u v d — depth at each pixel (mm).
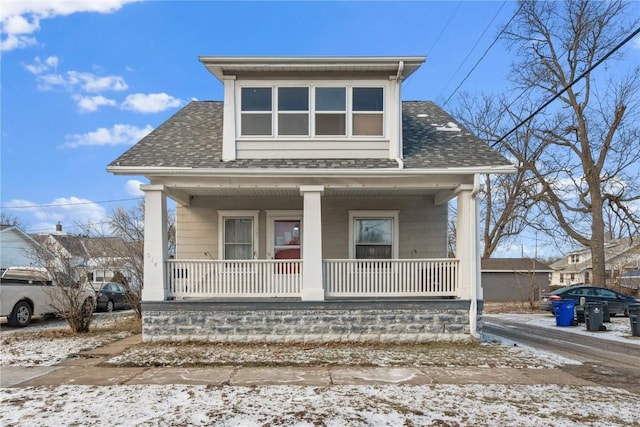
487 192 28953
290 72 10023
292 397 5496
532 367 7230
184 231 11438
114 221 26953
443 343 9195
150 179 9375
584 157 22297
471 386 6047
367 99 10125
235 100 10047
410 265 9602
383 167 9336
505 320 15945
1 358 7973
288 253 11422
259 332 9148
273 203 11469
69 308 11023
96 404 5254
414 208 11438
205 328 9141
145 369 7059
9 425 4594
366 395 5586
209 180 9422
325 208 11445
